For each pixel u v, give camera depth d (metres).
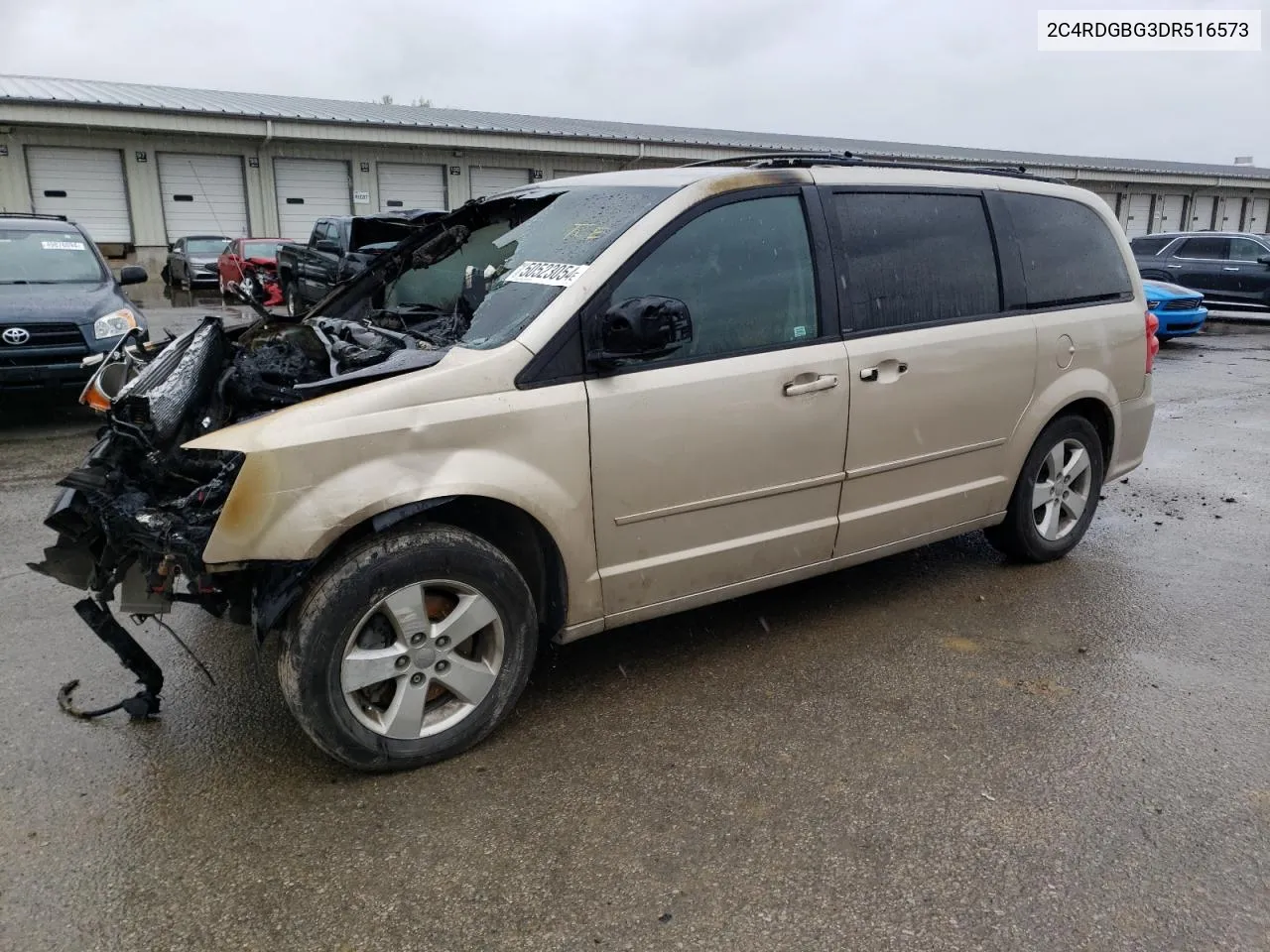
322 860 2.60
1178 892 2.48
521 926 2.36
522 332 3.07
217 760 3.08
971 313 4.16
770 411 3.48
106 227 24.62
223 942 2.30
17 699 3.45
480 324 3.25
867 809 2.83
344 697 2.86
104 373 3.77
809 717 3.36
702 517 3.45
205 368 3.48
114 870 2.55
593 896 2.46
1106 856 2.62
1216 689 3.58
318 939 2.31
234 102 27.62
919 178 4.07
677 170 3.77
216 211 25.83
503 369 2.98
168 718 3.34
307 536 2.71
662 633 4.07
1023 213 4.43
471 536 3.01
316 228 15.44
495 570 3.04
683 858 2.61
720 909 2.42
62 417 8.57
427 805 2.85
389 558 2.84
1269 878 2.54
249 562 2.76
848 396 3.69
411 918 2.38
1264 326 17.75
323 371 3.41
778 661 3.79
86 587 3.13
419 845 2.67
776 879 2.53
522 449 3.00
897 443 3.92
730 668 3.74
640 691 3.55
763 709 3.42
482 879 2.53
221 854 2.62
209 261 22.28
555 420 3.04
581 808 2.83
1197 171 44.88
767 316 3.52
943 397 4.02
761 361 3.46
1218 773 3.02
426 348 3.19
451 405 2.90
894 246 3.91
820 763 3.07
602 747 3.17
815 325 3.64
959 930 2.35
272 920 2.38
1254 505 6.11
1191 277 17.31
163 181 25.02
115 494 2.97
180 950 2.28
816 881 2.52
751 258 3.49
